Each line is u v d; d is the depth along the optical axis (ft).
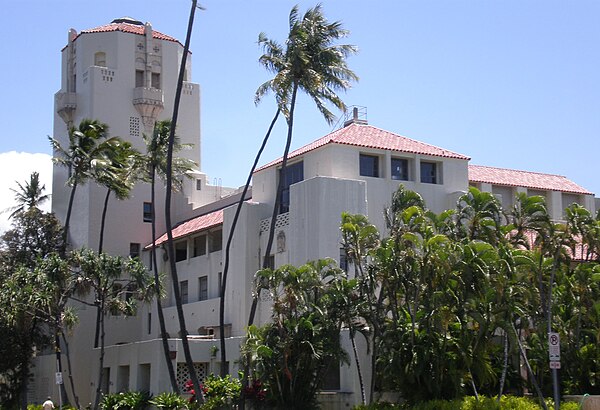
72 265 156.15
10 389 166.30
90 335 184.24
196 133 210.38
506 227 116.47
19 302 145.79
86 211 192.34
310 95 126.11
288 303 111.86
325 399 121.49
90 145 174.19
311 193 139.03
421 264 104.01
